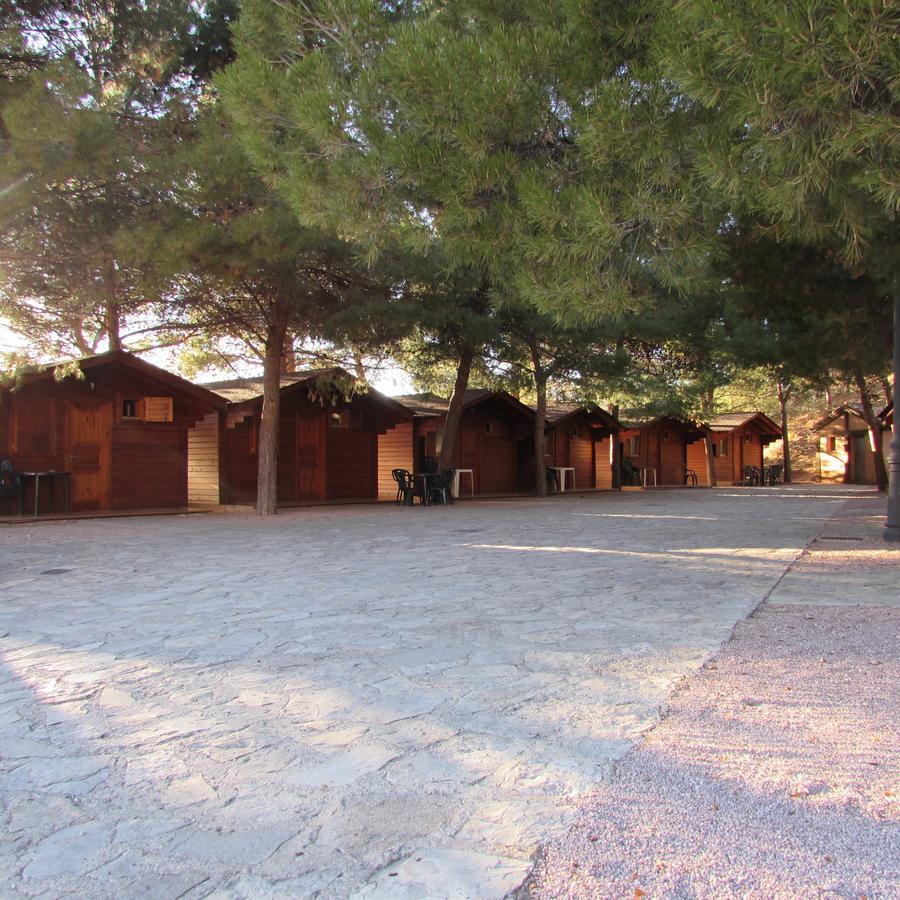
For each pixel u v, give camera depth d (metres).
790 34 3.50
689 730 3.25
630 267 5.07
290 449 19.23
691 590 6.51
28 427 14.65
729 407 39.44
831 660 4.23
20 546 10.09
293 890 2.10
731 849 2.27
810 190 4.41
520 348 19.36
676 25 4.21
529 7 5.39
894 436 9.52
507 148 5.19
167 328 16.14
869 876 2.12
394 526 12.95
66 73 9.15
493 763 2.94
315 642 4.81
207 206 10.91
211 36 11.45
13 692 3.86
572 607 5.84
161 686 3.94
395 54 4.88
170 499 16.48
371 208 5.43
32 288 11.35
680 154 4.65
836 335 10.94
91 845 2.36
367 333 14.70
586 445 28.86
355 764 2.94
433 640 4.83
